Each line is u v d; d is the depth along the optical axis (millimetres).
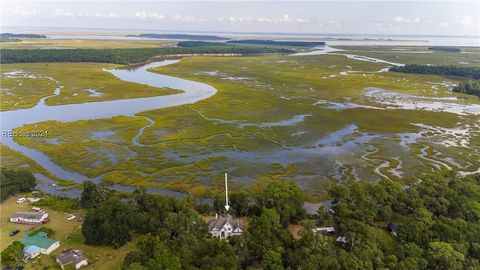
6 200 104688
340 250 74562
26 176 111625
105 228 82875
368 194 97938
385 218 92125
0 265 76438
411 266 70625
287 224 91125
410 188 101125
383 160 134875
